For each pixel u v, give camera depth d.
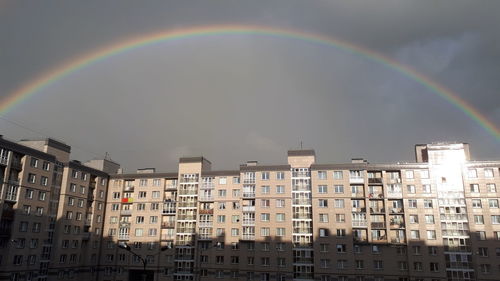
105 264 102.25
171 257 98.38
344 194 90.12
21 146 79.06
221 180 100.38
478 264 81.06
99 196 104.56
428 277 81.62
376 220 87.88
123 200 105.81
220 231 96.69
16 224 76.19
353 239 86.75
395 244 85.00
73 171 95.25
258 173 96.75
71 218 93.25
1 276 72.62
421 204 86.38
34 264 80.31
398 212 87.19
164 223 101.75
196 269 95.19
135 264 100.50
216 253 95.44
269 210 93.44
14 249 75.50
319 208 90.44
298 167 96.19
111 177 109.00
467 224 84.06
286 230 91.19
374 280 84.06
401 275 83.31
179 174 103.44
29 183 80.50
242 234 93.44
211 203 99.31
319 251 87.56
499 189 84.19
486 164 86.25
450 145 89.19
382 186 90.19
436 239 83.50
